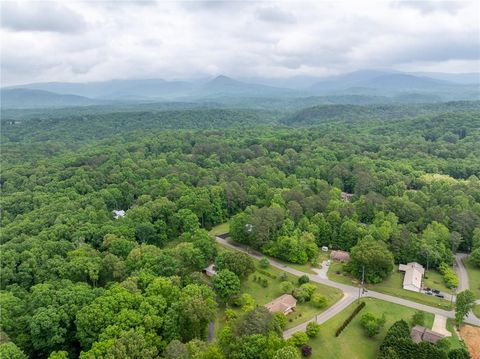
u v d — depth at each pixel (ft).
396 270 387.96
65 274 333.62
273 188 570.46
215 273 347.15
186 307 268.41
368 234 416.05
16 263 355.77
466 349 263.90
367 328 286.25
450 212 460.55
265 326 249.55
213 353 228.02
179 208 504.84
